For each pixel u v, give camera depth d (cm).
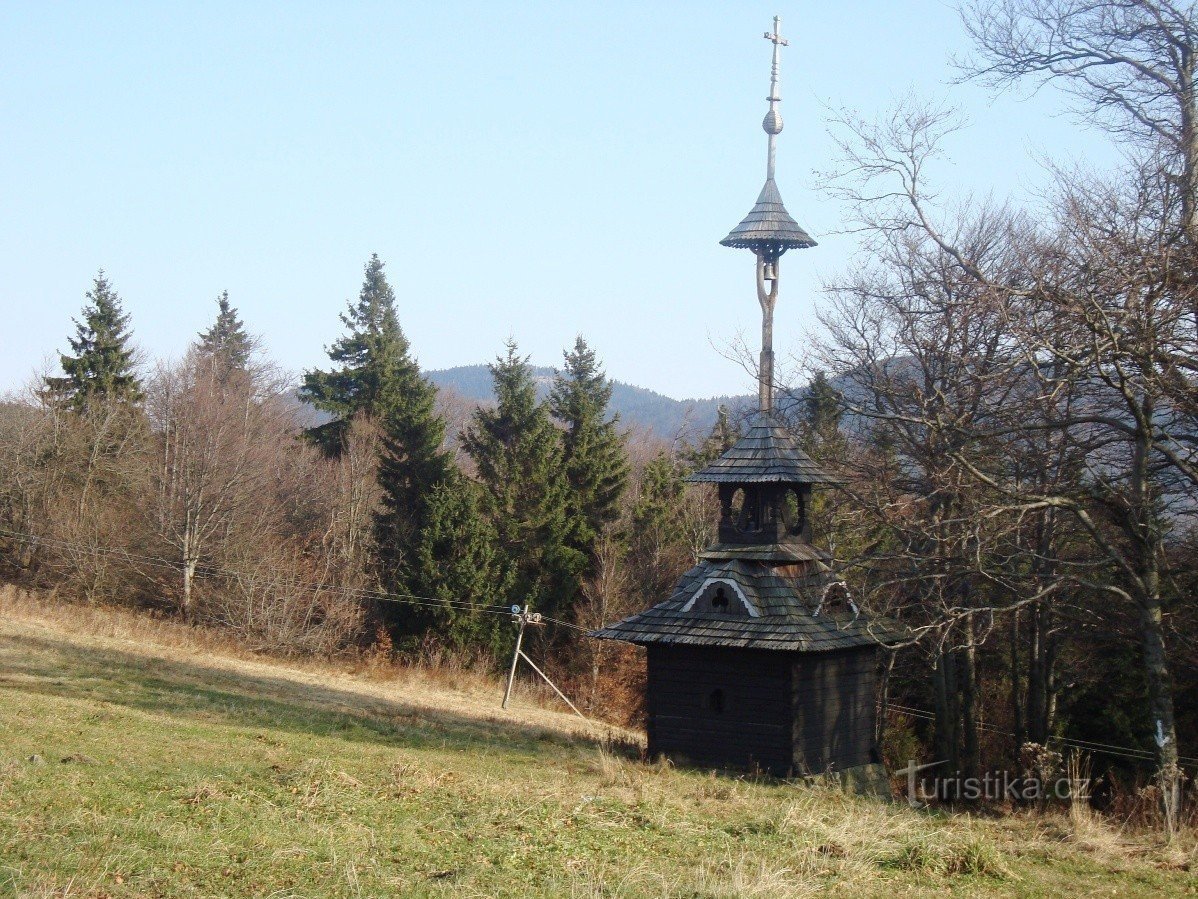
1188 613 2297
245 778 1493
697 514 5653
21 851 1037
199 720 2202
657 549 5653
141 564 5516
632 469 6344
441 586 5234
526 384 6081
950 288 2375
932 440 2305
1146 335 1797
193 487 5391
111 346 6675
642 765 2219
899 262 4088
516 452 5838
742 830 1367
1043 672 3122
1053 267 1931
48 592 5491
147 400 6456
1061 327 1873
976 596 2836
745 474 2420
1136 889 1198
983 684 3706
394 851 1166
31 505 5738
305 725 2330
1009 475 2306
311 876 1055
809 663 2320
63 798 1259
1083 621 2567
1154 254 1828
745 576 2372
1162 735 1956
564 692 5312
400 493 5825
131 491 5906
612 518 5991
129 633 4050
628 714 5178
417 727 2577
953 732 3053
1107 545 1983
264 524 5678
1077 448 2130
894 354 3206
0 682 2439
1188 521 2373
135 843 1102
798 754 2258
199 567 5456
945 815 1742
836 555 2764
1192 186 1950
